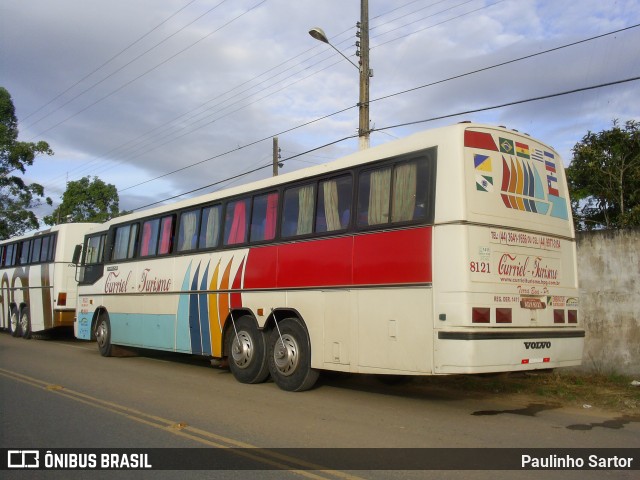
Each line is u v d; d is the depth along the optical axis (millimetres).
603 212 14398
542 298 7789
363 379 10859
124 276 14055
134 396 9031
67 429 6930
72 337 21547
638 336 10039
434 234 7234
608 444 6277
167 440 6430
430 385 10227
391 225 7797
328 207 8898
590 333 10578
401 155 7855
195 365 13219
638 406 8211
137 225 13922
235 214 10844
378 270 7875
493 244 7262
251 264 10211
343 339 8297
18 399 8758
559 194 8508
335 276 8531
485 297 7039
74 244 19297
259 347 10078
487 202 7320
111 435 6652
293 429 6895
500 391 9523
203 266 11406
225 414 7723
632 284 10164
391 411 7957
